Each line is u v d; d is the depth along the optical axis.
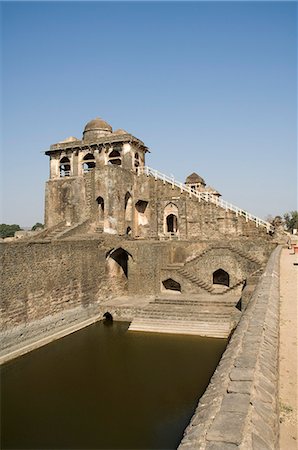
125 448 10.59
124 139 33.62
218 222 31.64
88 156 36.06
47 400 13.79
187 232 32.53
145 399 13.71
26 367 17.06
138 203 34.34
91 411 12.91
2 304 17.64
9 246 18.30
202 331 21.12
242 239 30.73
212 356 17.72
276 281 11.84
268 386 4.10
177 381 15.09
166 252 28.59
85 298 24.23
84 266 24.38
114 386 14.86
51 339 20.56
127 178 33.00
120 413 12.73
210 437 3.00
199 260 27.70
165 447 10.62
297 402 4.89
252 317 7.03
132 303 25.64
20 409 13.16
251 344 5.40
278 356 5.99
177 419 12.24
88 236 27.70
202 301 24.28
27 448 10.68
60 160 36.38
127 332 22.19
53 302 21.19
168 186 33.53
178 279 26.83
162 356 18.02
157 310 23.66
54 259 21.53
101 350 19.19
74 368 16.84
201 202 32.25
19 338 18.52
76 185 32.97
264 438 3.09
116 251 28.20
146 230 33.97
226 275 30.47
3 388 14.86
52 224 34.16
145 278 27.19
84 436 11.30
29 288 19.42
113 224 30.91
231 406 3.52
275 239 29.64
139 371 16.27
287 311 9.20
